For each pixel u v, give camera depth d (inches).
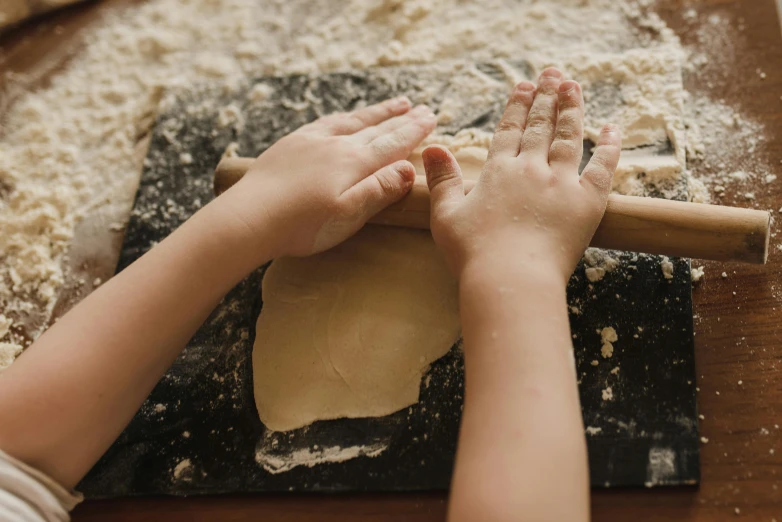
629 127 35.7
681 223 28.1
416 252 32.5
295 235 30.8
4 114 45.1
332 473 28.9
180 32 47.8
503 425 23.1
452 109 38.7
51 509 26.5
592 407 28.6
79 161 42.2
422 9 44.7
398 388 30.0
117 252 37.6
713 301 30.8
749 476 26.9
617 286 31.1
